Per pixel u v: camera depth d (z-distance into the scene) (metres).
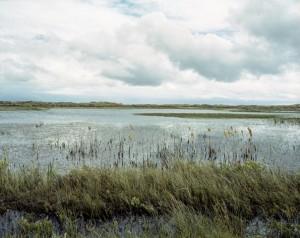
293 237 5.43
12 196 7.62
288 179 8.10
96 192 7.60
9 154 16.17
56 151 17.50
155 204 7.09
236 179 8.09
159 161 14.88
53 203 7.20
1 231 5.89
